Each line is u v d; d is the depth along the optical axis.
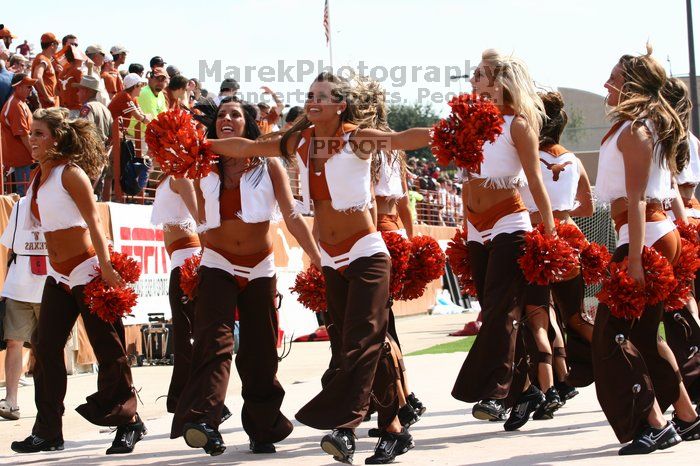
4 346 8.71
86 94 13.93
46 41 14.48
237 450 6.62
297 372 12.35
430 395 9.30
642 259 5.54
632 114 5.62
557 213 7.57
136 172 13.92
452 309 28.34
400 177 7.29
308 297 6.50
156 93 14.31
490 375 6.28
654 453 5.56
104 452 6.73
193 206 7.12
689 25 28.70
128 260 6.56
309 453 6.37
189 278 6.27
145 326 13.73
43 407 6.62
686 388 6.48
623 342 5.56
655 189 5.71
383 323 5.58
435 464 5.64
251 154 5.83
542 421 7.31
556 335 7.84
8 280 8.76
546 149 7.66
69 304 6.62
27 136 13.02
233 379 11.69
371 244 5.65
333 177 5.59
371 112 5.71
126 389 6.65
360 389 5.41
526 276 6.30
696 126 28.83
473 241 6.70
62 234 6.48
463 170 6.49
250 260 6.12
